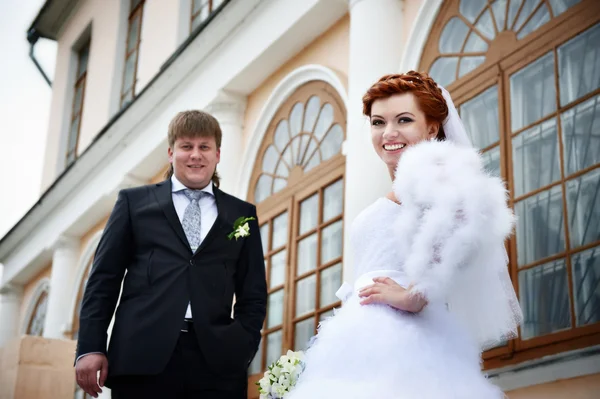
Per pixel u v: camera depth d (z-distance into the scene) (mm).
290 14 7324
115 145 10492
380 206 2473
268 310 7203
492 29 5320
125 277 3326
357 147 5848
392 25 6172
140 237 3320
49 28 14617
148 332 3111
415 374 2117
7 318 14008
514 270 4668
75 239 12078
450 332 2295
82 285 11586
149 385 3094
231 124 8219
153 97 9445
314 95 7227
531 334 4465
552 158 4625
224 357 3180
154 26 10875
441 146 2322
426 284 2189
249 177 7883
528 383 4324
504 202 2250
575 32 4660
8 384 6902
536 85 4855
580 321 4227
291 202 7207
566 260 4375
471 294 2375
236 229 3383
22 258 13758
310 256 6797
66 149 13391
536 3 5004
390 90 2527
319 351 2283
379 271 2398
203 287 3254
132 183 10227
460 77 5477
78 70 13828
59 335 11633
